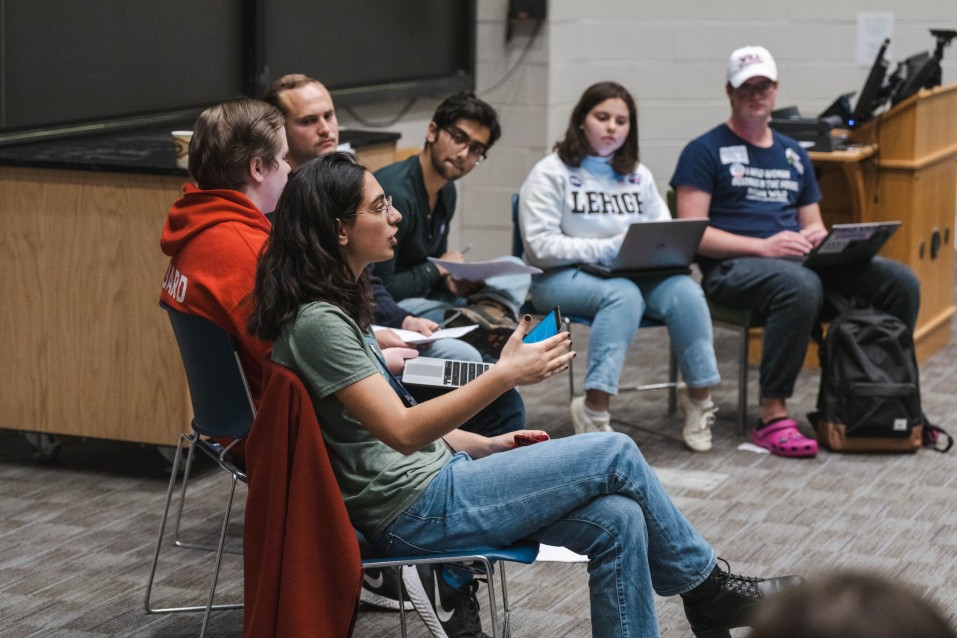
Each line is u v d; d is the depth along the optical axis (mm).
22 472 3814
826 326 4871
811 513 3531
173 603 2883
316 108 3416
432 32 6176
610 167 4137
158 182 3527
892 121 4992
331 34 5578
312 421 2010
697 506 3578
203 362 2414
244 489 3666
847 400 4074
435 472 2146
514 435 2383
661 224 3863
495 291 3617
